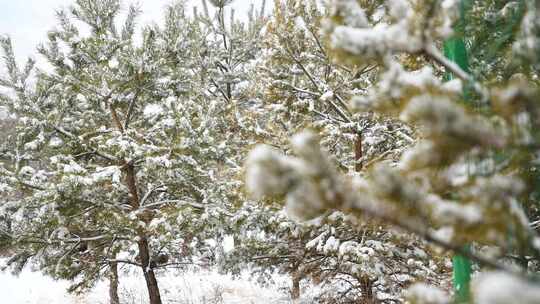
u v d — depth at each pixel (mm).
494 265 1107
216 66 13547
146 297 10648
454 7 1536
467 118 962
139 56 7441
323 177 1008
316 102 6734
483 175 1215
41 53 7277
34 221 6848
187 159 7363
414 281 5805
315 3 6105
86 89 7562
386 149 7039
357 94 6082
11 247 7340
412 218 1067
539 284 726
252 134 6926
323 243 6484
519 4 1725
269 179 987
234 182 7449
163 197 8664
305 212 1029
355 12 1563
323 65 6496
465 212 1014
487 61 2201
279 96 6559
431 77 1335
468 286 1193
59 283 11570
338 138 6777
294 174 989
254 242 7434
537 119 1043
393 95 1304
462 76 1472
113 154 7457
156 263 8422
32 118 7059
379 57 1443
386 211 1057
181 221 7098
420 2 1474
